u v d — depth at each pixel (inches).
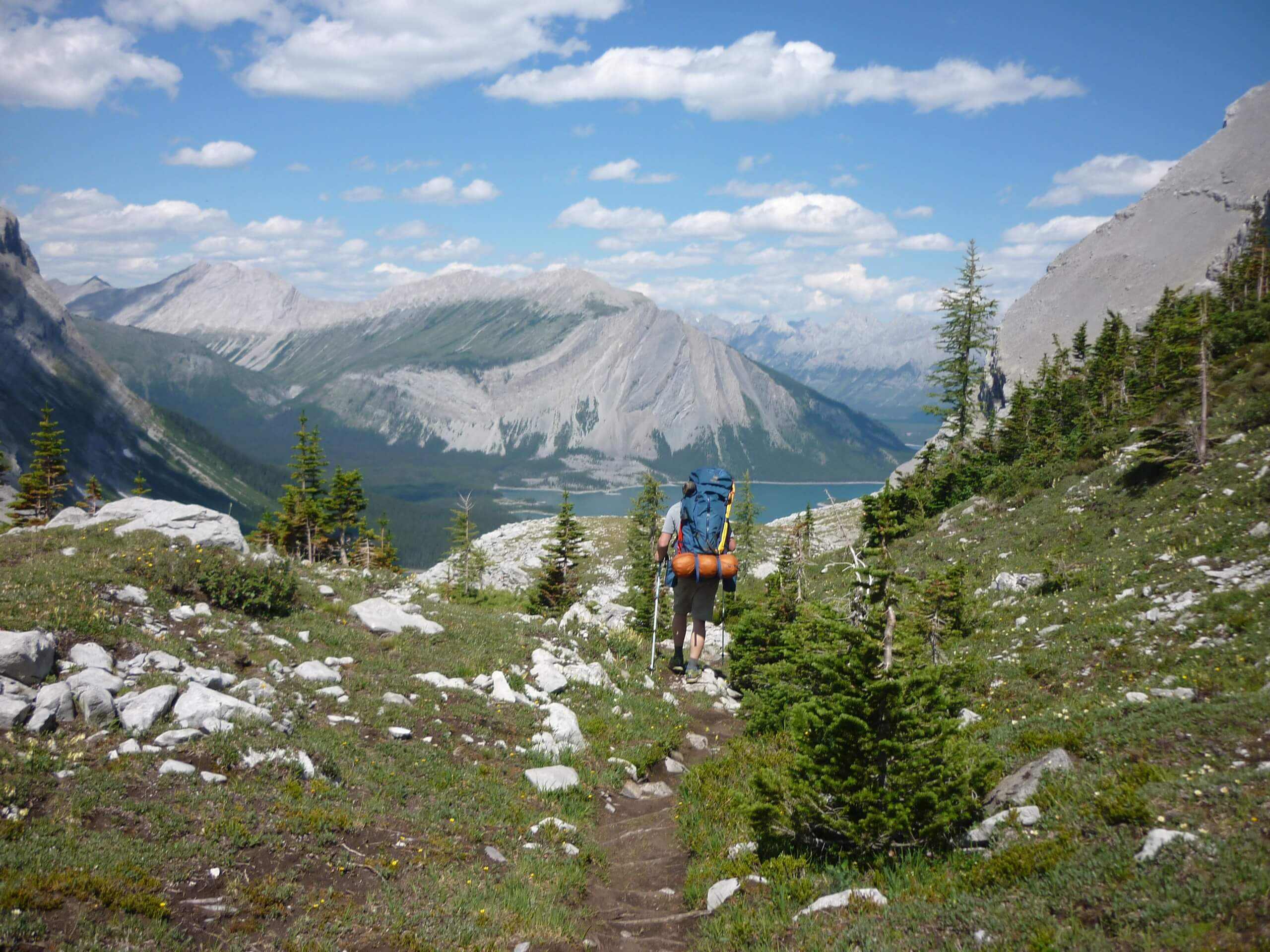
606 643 757.9
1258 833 238.1
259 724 373.1
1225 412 1143.0
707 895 331.6
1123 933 211.6
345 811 333.4
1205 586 684.1
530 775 447.2
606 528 3248.0
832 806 338.0
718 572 679.1
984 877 272.1
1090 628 701.3
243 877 269.7
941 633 797.2
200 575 549.6
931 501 2053.4
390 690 499.2
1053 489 1438.2
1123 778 315.6
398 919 270.4
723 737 608.1
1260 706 367.6
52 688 333.4
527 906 301.4
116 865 249.8
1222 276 2448.3
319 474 2687.0
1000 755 417.1
